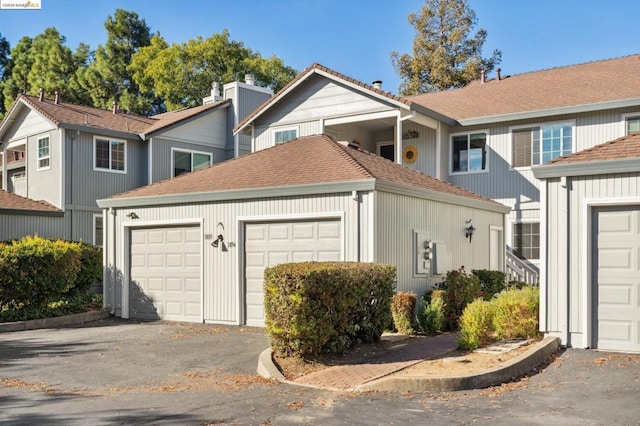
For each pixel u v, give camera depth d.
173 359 9.79
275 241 12.96
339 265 9.59
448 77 41.84
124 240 15.45
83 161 23.67
